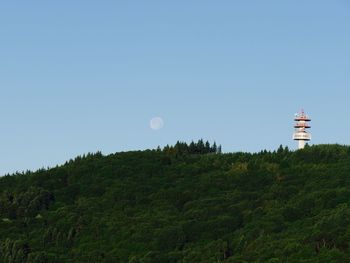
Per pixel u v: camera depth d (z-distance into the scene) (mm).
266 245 148875
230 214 175125
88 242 172125
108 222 179250
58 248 171625
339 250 139875
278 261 137750
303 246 142750
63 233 177000
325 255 137000
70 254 167125
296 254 140500
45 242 175250
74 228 178125
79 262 161125
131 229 172500
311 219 159375
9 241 171125
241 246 155125
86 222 181125
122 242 167500
